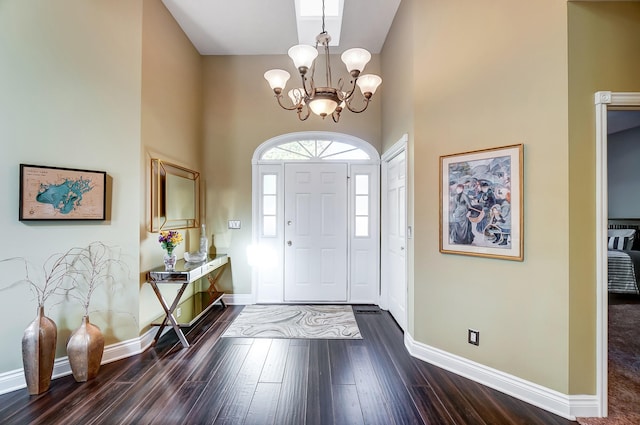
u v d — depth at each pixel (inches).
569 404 72.1
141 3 105.1
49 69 87.1
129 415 72.1
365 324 131.8
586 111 72.7
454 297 93.8
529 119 78.2
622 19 73.2
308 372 91.9
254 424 69.2
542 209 76.0
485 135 86.7
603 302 72.3
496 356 84.2
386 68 145.9
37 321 81.0
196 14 127.6
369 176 161.5
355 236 161.6
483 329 87.0
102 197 96.0
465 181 90.8
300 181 161.8
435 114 99.0
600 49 72.9
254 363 97.3
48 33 87.0
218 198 160.7
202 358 100.6
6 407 74.4
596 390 72.5
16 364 82.3
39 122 85.6
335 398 79.0
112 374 90.2
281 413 73.0
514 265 81.0
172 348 108.0
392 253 143.2
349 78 159.6
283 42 149.3
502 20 83.2
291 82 161.2
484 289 87.0
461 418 71.8
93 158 94.9
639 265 172.2
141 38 105.1
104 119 97.1
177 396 79.5
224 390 82.4
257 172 161.0
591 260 72.7
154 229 112.5
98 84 96.0
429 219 100.6
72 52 91.0
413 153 104.9
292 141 163.5
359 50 77.5
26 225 83.9
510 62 81.7
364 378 88.7
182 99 137.6
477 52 88.5
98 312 96.1
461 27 92.3
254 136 161.2
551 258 74.6
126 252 101.9
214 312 147.3
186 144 141.7
